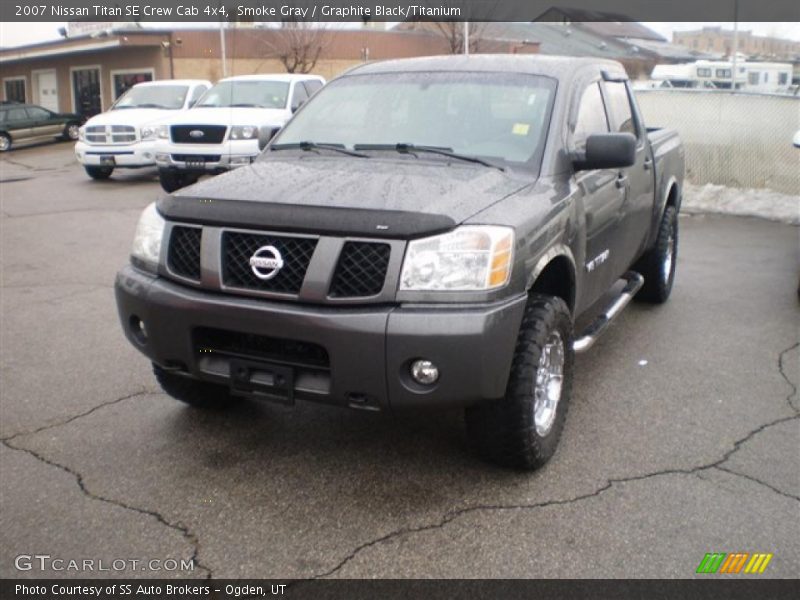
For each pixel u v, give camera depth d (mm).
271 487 3805
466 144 4340
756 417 4621
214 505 3648
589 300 4809
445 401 3352
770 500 3693
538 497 3713
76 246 9414
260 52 29953
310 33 28812
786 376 5277
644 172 5836
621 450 4191
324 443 4266
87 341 5891
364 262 3377
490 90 4617
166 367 3859
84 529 3453
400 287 3330
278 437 4332
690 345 5902
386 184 3801
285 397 3562
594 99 5004
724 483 3850
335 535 3416
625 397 4910
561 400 4098
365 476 3910
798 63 36375
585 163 4312
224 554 3285
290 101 13930
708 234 10406
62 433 4363
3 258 8750
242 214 3543
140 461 4055
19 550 3303
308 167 4227
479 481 3859
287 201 3590
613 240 5121
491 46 31922
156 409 4688
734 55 23016
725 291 7480
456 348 3270
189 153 13109
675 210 7090
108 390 4965
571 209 4121
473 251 3361
